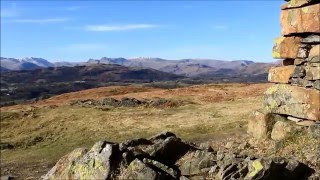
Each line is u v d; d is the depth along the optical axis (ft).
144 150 43.16
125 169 39.27
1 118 143.23
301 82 49.70
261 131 52.13
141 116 132.36
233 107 136.77
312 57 48.42
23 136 122.72
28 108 157.58
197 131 103.09
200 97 168.04
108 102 160.66
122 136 109.09
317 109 46.55
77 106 155.94
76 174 41.22
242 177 36.55
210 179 38.17
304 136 46.19
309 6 48.42
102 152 40.78
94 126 123.24
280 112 51.60
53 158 93.56
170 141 43.34
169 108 146.20
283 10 52.26
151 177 37.58
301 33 50.06
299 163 37.55
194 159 41.29
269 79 54.29
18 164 89.45
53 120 134.92
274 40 53.98
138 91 216.95
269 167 35.94
